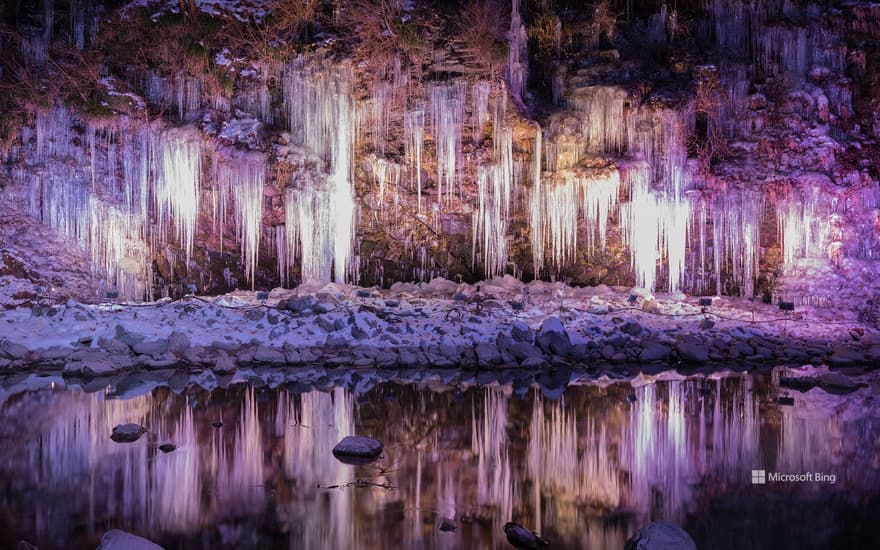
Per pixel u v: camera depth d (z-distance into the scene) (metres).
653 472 6.00
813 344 12.92
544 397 9.12
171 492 5.44
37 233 15.06
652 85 16.72
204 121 15.65
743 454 6.54
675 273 16.47
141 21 15.78
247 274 16.14
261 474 5.91
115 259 15.48
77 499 5.27
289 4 16.23
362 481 5.76
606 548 4.42
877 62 17.42
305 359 11.32
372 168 16.02
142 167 15.52
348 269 16.28
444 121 15.91
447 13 16.64
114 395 8.98
